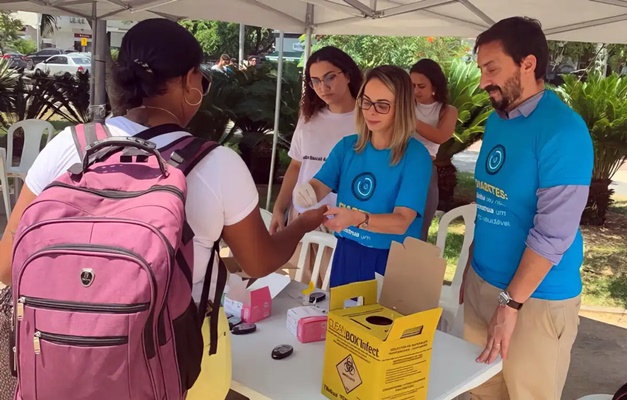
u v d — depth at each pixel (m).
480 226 1.94
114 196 1.07
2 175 5.16
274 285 2.05
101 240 0.99
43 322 0.98
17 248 1.03
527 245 1.68
